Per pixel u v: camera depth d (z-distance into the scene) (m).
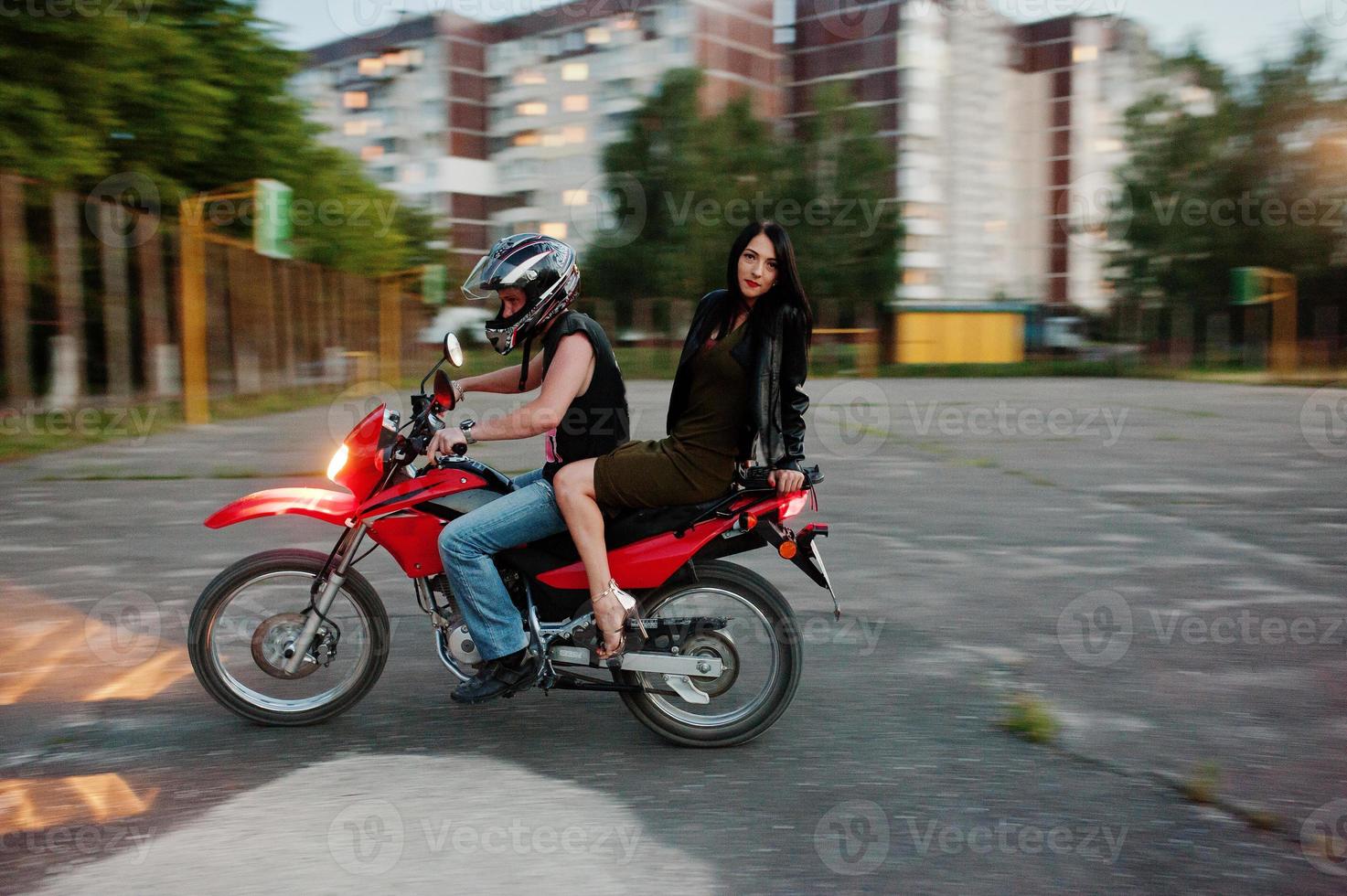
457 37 71.56
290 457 10.38
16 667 4.16
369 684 3.61
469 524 3.26
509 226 73.06
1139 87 42.88
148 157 16.02
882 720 3.67
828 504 8.09
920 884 2.58
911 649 4.50
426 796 3.06
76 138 13.72
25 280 12.62
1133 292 42.72
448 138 71.69
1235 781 3.19
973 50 65.19
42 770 3.21
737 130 44.56
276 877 2.59
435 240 46.72
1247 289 35.03
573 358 3.25
